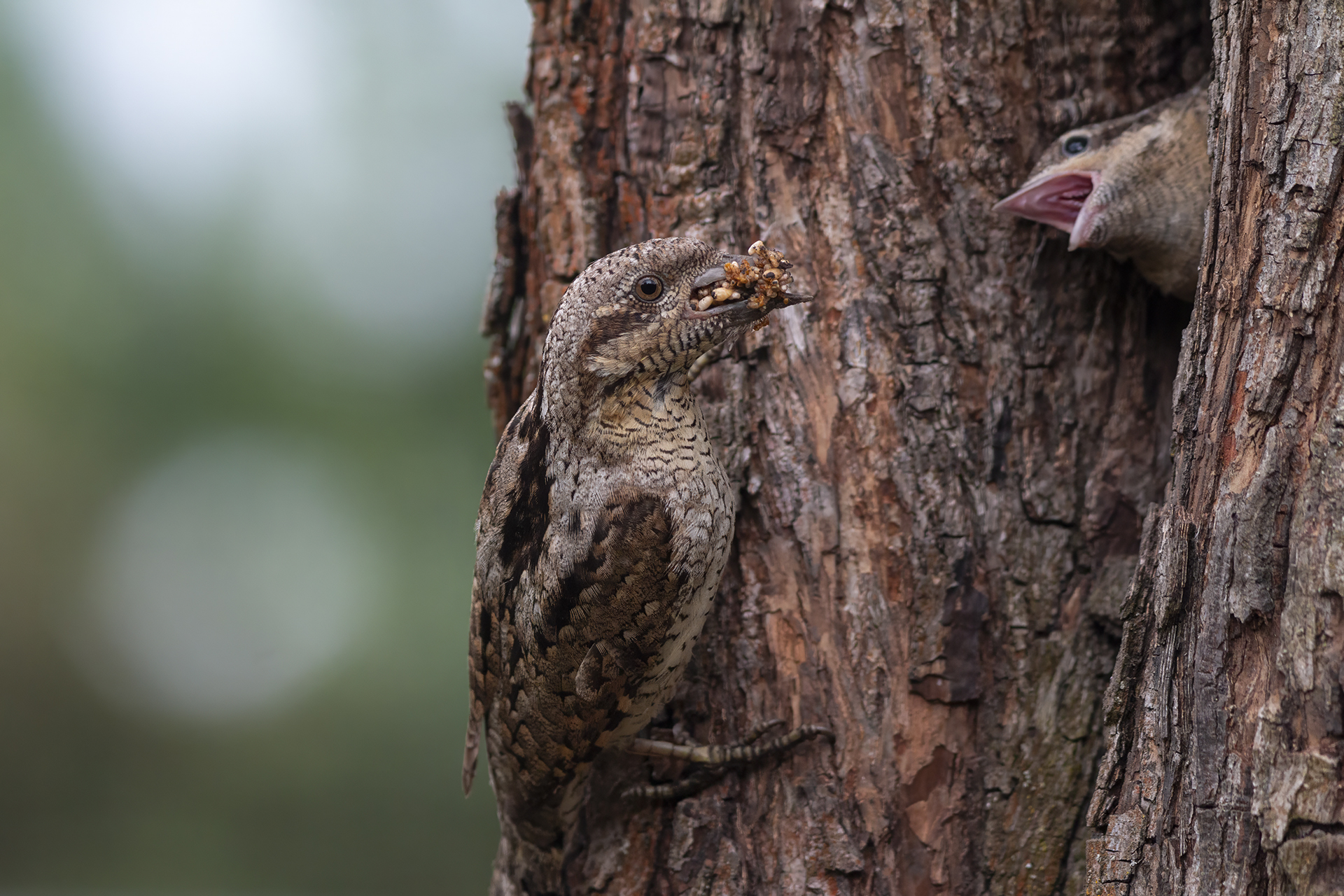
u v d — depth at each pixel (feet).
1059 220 17.40
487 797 40.19
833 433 17.40
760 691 17.51
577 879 18.45
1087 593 16.97
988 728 16.78
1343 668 11.44
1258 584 12.34
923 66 17.46
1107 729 14.25
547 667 16.98
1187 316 17.83
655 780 18.21
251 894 40.55
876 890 16.46
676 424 16.40
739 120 18.12
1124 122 17.31
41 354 41.39
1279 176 12.70
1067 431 17.31
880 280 17.44
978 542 17.03
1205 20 18.02
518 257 20.76
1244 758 12.31
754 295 15.61
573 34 19.08
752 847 17.11
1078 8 17.67
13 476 42.47
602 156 19.08
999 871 16.37
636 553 16.10
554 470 16.71
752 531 17.81
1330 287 12.21
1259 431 12.67
